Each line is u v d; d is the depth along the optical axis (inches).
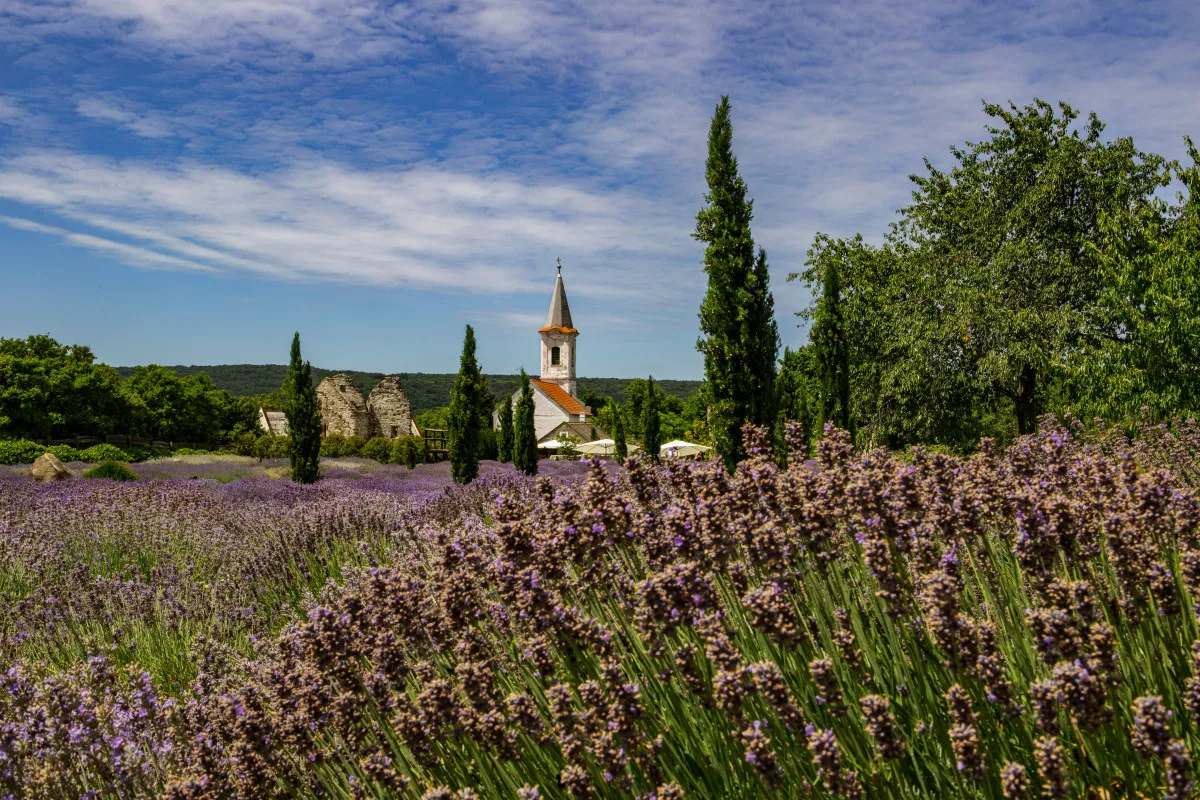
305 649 123.4
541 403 3186.5
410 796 117.9
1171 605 97.3
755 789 102.1
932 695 105.8
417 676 138.3
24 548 404.2
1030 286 900.0
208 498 633.0
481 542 194.9
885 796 92.7
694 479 134.8
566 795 109.0
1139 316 676.7
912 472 113.1
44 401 2442.2
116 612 299.3
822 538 120.0
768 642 116.5
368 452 1893.5
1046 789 80.7
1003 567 130.3
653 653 108.3
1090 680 81.7
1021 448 154.9
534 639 112.4
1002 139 1006.4
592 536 128.7
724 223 488.4
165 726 162.4
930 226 1067.3
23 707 147.6
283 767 126.1
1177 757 75.2
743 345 481.1
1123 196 898.1
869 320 1033.5
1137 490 112.9
